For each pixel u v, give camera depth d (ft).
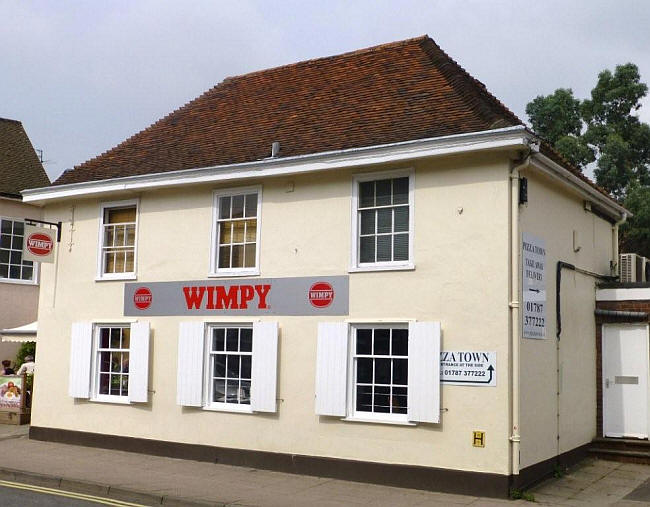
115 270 55.93
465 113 44.52
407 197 44.62
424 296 42.96
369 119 48.75
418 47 54.54
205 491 40.60
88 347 55.42
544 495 40.47
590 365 51.37
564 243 48.34
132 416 53.21
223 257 51.06
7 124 90.33
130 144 60.75
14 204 80.48
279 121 54.13
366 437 43.83
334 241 46.34
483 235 41.60
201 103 62.49
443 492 40.96
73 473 45.03
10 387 64.44
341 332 45.06
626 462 49.14
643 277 60.23
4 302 78.74
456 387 41.39
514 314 40.63
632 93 97.55
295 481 43.83
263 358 47.67
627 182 95.30
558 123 99.71
